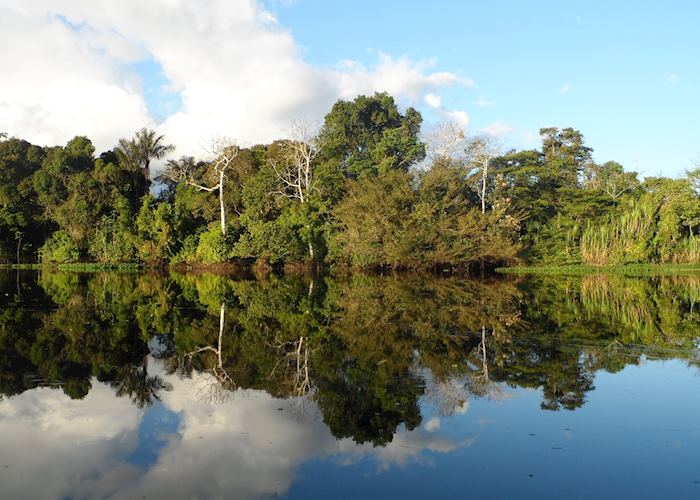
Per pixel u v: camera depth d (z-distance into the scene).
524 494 5.30
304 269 43.47
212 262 44.25
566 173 56.03
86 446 6.57
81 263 50.53
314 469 5.89
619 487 5.43
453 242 38.47
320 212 43.34
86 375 9.91
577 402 8.08
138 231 49.28
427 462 6.04
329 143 51.66
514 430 6.98
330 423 7.31
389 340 13.01
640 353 11.38
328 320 16.31
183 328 14.99
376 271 41.94
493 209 42.69
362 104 61.84
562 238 47.50
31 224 53.66
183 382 9.42
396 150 52.00
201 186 49.78
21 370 10.25
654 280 32.78
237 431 7.05
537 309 18.70
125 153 54.75
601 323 15.52
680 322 15.71
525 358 10.98
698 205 45.50
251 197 46.34
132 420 7.49
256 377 9.73
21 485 5.50
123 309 19.05
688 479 5.60
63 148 59.66
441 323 15.54
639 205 46.06
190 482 5.58
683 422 7.21
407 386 9.01
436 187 40.91
